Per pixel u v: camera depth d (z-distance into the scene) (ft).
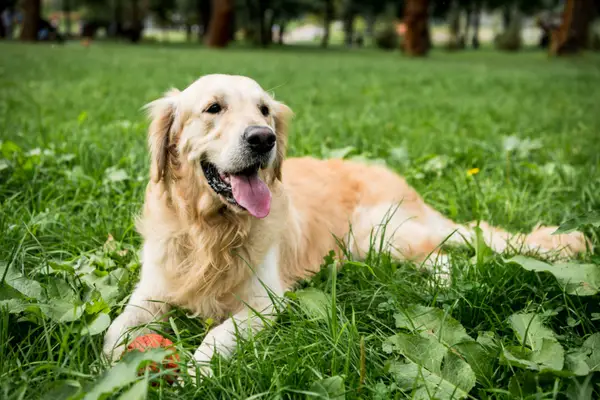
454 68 66.74
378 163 17.60
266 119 10.59
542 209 14.67
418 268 11.69
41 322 8.36
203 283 9.91
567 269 9.61
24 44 96.84
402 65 70.33
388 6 176.65
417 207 13.51
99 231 12.48
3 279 8.55
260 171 10.30
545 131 24.81
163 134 10.36
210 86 10.11
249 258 10.11
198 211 9.91
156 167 10.30
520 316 8.55
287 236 11.74
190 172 10.03
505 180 16.78
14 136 19.17
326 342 8.29
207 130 9.89
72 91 33.55
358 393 7.18
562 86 45.24
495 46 161.17
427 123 24.34
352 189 13.82
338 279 10.96
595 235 12.31
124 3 176.24
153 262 10.07
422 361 7.61
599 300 9.35
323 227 12.94
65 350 7.84
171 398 7.04
